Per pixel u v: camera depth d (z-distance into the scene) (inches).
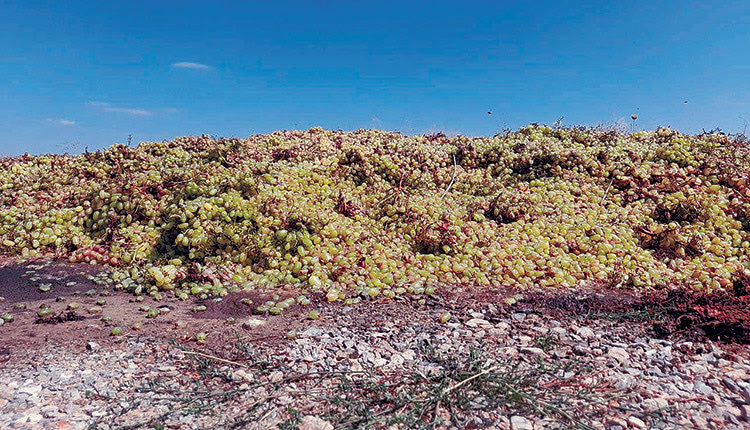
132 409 138.6
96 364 167.5
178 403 141.9
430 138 543.2
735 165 405.4
